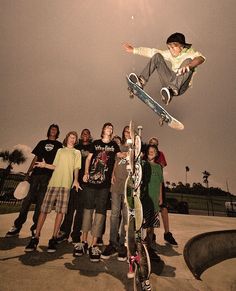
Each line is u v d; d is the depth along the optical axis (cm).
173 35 323
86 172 305
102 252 311
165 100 319
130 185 261
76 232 332
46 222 461
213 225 581
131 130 278
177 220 618
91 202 296
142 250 218
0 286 195
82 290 205
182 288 229
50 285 207
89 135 398
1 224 393
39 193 344
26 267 238
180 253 332
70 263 261
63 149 333
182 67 303
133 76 351
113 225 297
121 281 229
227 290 324
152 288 221
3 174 930
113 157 312
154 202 322
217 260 452
